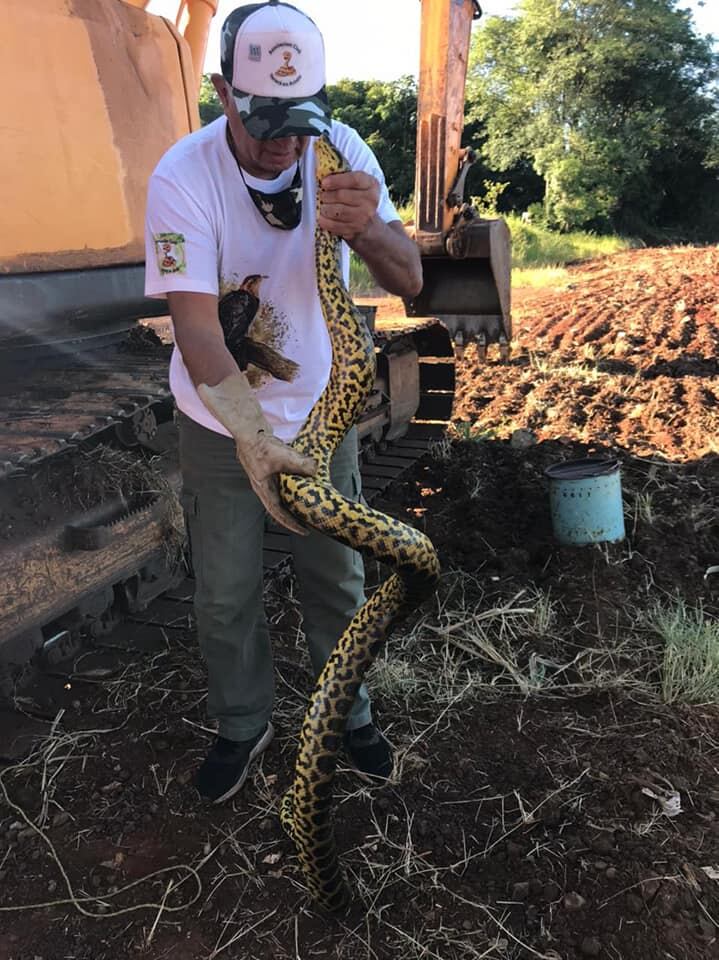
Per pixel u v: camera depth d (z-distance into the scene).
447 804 2.95
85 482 3.77
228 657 2.89
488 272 5.24
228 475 2.71
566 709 3.45
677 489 5.62
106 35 3.85
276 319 2.55
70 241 3.71
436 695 3.51
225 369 2.10
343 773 3.11
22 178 3.49
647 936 2.43
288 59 2.00
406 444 6.51
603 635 3.96
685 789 2.96
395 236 2.37
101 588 3.79
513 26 36.34
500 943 2.43
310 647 3.05
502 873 2.66
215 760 3.01
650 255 21.67
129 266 4.05
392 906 2.57
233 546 2.78
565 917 2.50
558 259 22.73
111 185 3.90
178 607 4.28
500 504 5.52
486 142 36.75
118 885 2.69
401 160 34.88
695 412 7.20
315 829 2.27
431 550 1.93
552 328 11.61
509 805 2.93
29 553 3.41
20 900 2.65
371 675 3.60
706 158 36.91
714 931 2.44
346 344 2.13
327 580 2.89
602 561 4.54
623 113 36.84
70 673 3.75
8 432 3.33
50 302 3.67
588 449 6.53
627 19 34.97
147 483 4.05
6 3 3.38
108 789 3.09
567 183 33.12
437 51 4.78
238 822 2.92
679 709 3.41
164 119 4.24
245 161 2.30
